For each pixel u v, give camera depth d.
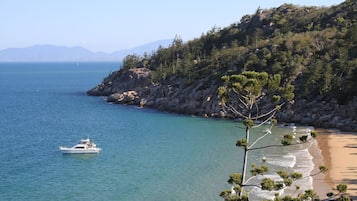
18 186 52.09
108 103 148.25
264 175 53.72
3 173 58.50
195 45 182.62
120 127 98.88
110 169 60.41
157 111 125.88
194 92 123.12
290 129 91.38
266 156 65.50
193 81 130.38
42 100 162.38
